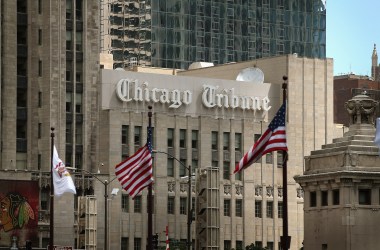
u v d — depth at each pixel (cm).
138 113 19500
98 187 19038
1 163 18962
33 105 19312
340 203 12375
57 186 13762
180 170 19825
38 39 19425
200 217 18675
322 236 12606
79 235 18125
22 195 18438
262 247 19238
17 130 19212
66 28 19550
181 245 18062
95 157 19462
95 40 19712
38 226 18512
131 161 12550
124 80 19488
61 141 19262
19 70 19288
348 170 12300
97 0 19788
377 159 12381
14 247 17475
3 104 19050
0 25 19075
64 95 19412
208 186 18612
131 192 12506
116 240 19025
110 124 19238
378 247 12338
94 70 19650
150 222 12556
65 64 19450
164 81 19850
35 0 19412
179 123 19862
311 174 12725
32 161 19225
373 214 12356
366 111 12562
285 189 9781
